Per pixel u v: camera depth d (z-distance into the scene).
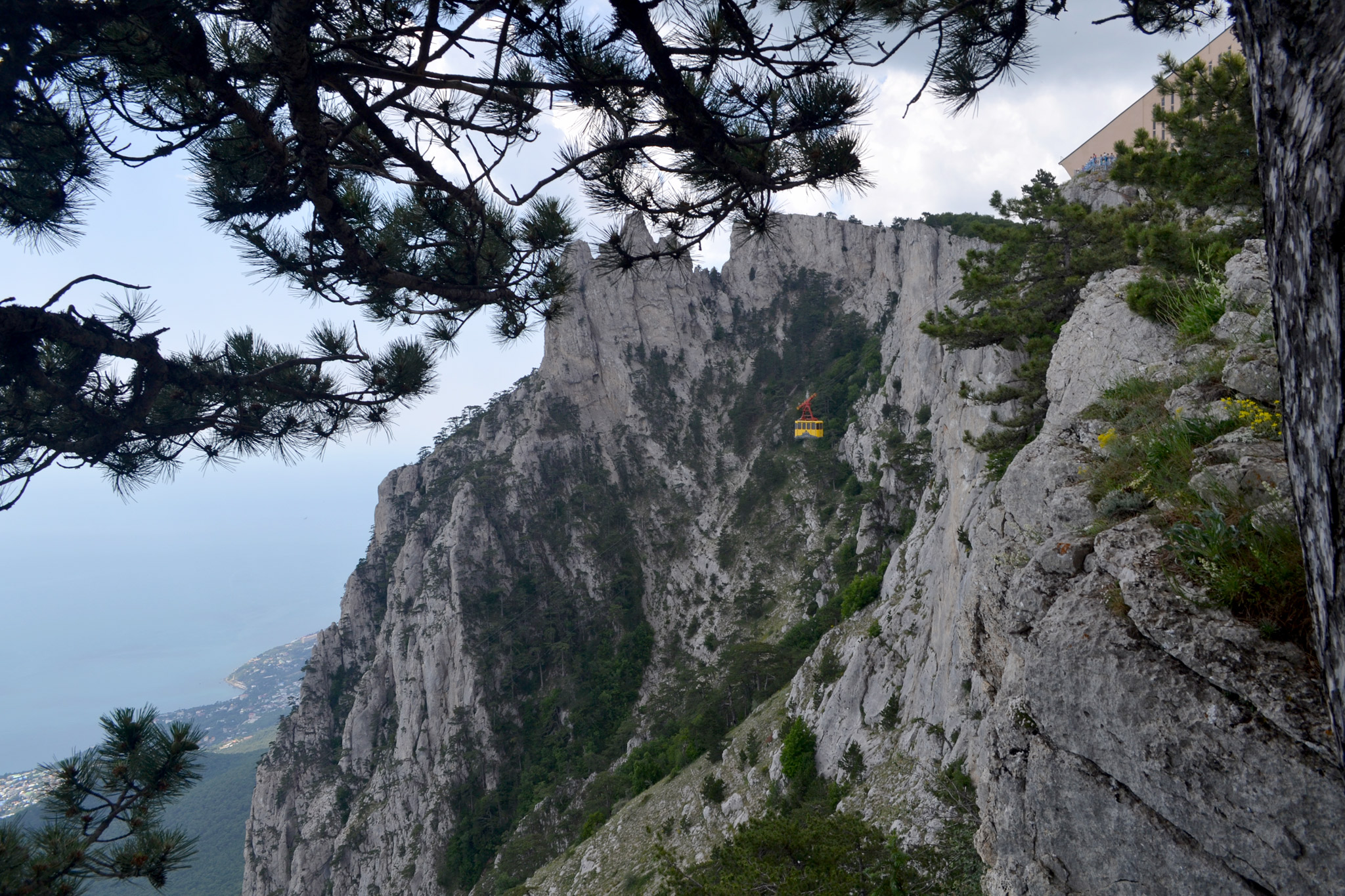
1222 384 7.10
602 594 125.19
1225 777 4.25
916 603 43.00
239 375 8.49
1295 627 4.27
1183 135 18.38
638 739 92.06
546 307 9.30
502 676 109.88
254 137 6.51
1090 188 35.16
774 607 111.88
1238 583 4.51
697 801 52.16
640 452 148.12
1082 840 5.27
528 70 6.29
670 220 7.35
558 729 105.00
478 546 124.25
